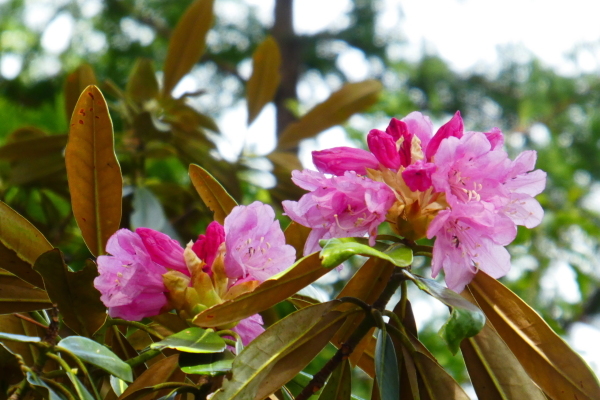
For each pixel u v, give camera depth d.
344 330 0.81
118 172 0.80
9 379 0.75
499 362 0.78
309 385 0.77
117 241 0.77
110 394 0.82
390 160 0.77
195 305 0.77
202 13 1.13
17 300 0.81
